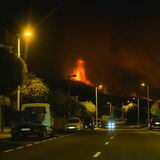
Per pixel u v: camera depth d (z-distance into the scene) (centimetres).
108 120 9094
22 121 3722
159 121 6769
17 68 3562
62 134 4744
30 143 3148
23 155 2167
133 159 1934
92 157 2025
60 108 6800
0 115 4559
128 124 11831
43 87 5106
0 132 4559
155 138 3775
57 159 1952
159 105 8969
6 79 3512
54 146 2814
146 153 2244
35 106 3972
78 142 3222
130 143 3072
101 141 3325
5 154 2231
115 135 4412
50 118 3962
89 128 7194
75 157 2036
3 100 4425
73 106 7725
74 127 5828
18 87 3741
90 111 9850
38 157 2055
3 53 3531
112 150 2441
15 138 3678
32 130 3666
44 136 3741
